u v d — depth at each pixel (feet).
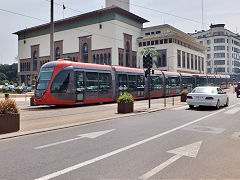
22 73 296.10
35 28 274.16
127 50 230.89
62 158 16.42
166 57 226.99
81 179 12.75
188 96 49.57
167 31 242.99
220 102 49.47
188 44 263.70
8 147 19.45
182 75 105.50
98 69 62.23
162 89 90.07
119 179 12.73
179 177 13.01
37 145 20.07
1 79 393.29
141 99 82.84
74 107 55.21
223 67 354.74
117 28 214.69
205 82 129.70
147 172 13.75
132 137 23.06
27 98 98.48
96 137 23.09
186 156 16.87
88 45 231.30
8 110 25.61
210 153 17.61
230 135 23.98
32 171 13.94
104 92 63.36
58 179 12.77
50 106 58.54
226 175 13.30
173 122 32.42
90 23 229.66
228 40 365.61
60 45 255.29
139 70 78.69
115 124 31.01
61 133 25.31
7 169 14.29
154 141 21.43
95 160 15.96
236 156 16.88
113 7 209.67
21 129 27.32
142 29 250.78
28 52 289.94
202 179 12.75
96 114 41.81
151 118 36.60
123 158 16.39
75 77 55.31
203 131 26.05
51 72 53.42
